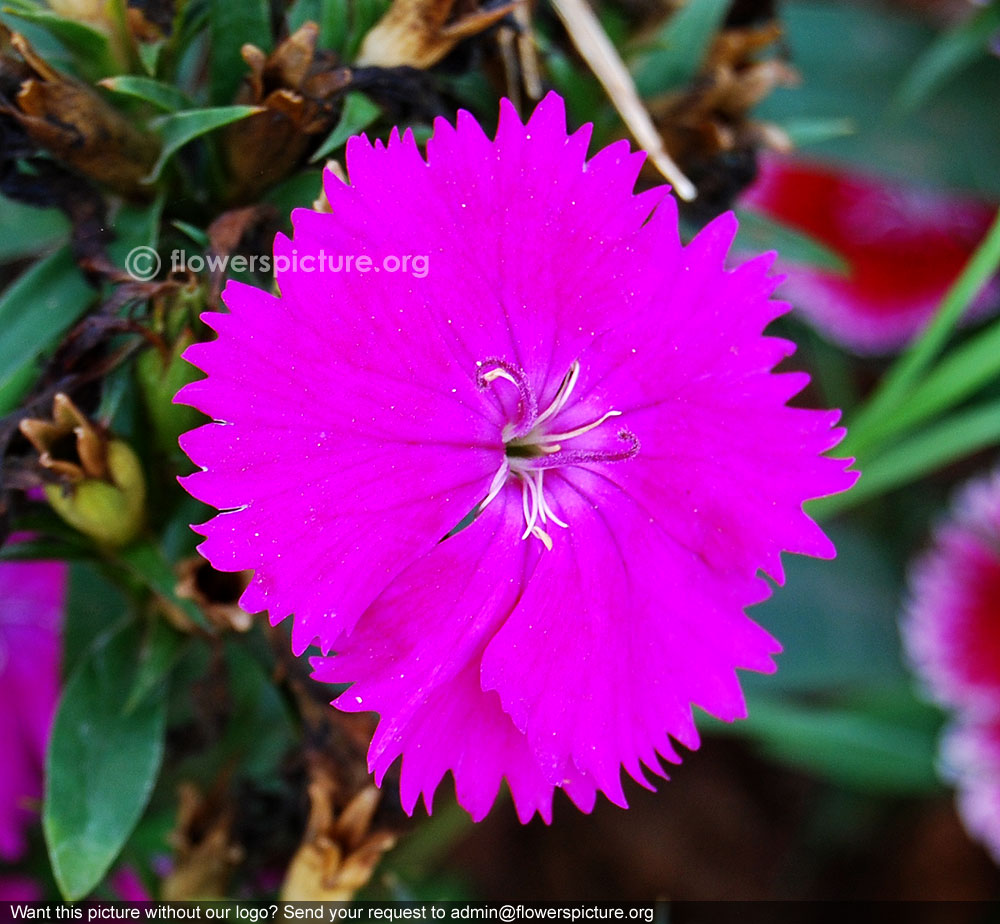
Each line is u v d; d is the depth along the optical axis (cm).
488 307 11
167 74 12
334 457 11
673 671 12
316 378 11
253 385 11
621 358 12
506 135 11
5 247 13
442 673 11
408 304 11
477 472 12
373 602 11
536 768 12
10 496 12
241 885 14
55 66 12
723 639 12
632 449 12
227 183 12
